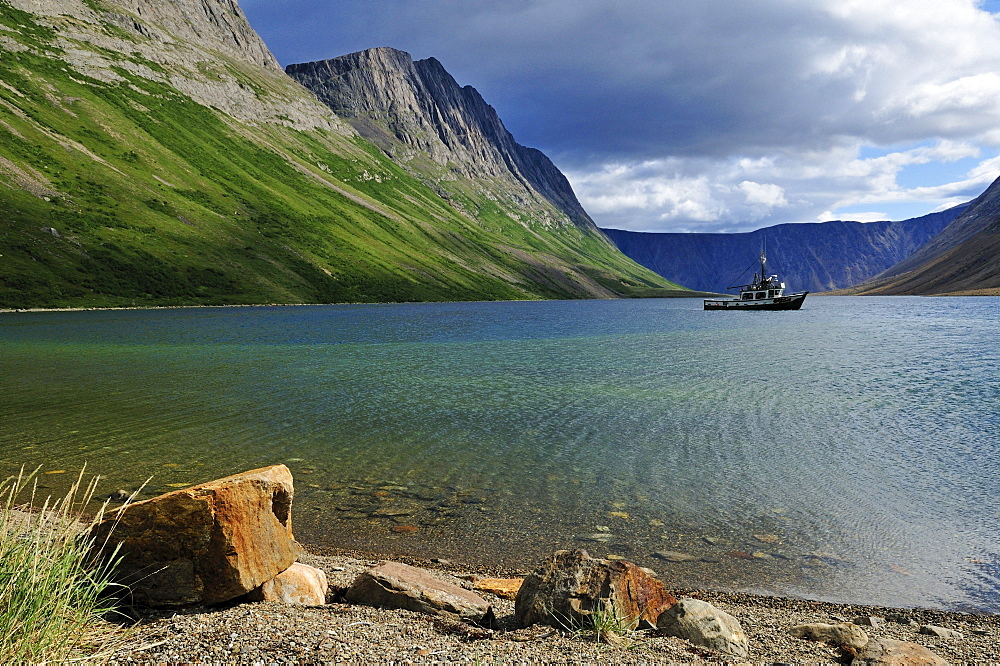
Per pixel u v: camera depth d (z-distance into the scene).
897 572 13.58
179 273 192.88
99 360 56.56
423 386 41.22
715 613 9.02
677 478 20.80
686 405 34.47
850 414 32.00
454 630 8.77
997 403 35.09
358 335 88.38
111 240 192.75
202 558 8.80
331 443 25.45
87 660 6.56
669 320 139.75
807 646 9.10
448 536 15.59
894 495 19.02
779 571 13.61
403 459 23.03
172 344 73.19
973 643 9.84
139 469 21.22
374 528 16.09
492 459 23.09
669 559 14.23
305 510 17.44
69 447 24.41
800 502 18.31
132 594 8.57
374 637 7.91
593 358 59.28
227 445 24.95
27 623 6.29
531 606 9.16
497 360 57.41
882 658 8.22
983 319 135.25
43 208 190.88
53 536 7.40
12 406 33.53
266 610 8.68
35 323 108.38
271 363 54.53
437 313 165.88
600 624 8.57
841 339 84.19
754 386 41.47
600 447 25.00
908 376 46.69
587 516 17.11
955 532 16.00
